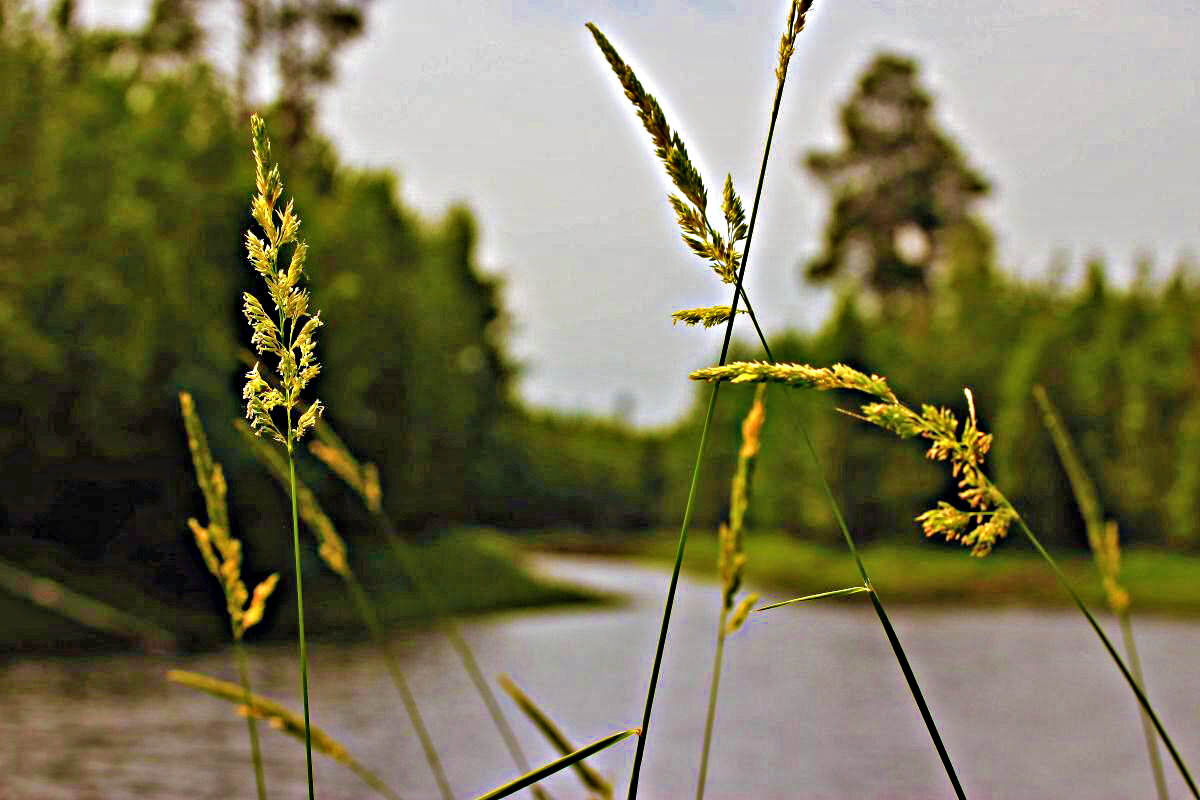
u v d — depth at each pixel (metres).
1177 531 34.62
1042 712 14.25
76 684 14.52
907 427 1.08
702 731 12.71
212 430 22.23
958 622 26.62
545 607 29.11
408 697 2.48
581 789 9.55
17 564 20.64
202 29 34.94
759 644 21.86
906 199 60.47
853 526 40.00
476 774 10.09
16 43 22.94
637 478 80.56
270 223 1.10
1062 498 35.50
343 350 28.91
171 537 22.53
